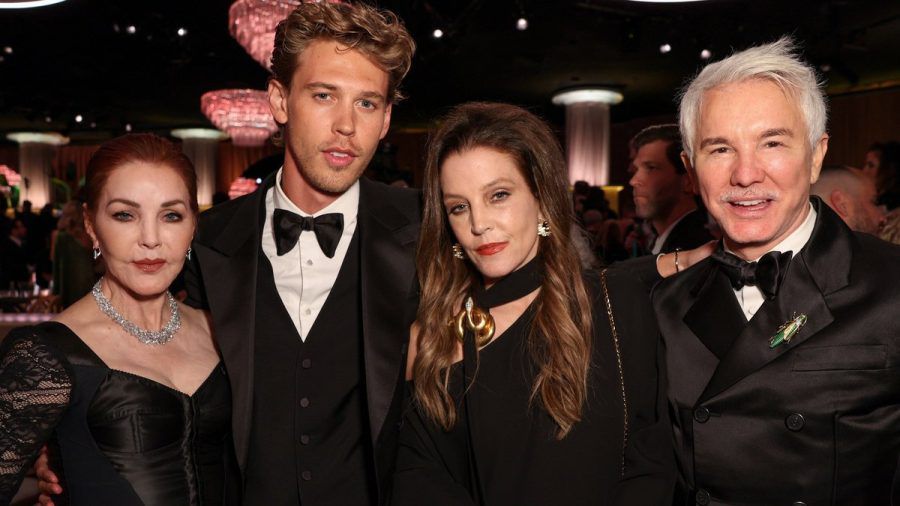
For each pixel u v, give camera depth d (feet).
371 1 12.87
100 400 5.20
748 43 28.99
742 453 5.27
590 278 5.79
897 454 4.99
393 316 6.17
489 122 5.48
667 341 5.79
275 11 16.96
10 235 26.40
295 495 6.27
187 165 5.65
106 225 5.37
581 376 5.24
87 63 34.32
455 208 5.56
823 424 5.04
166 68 35.19
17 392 4.94
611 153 49.32
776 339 5.17
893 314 4.99
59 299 16.20
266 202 7.00
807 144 5.17
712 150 5.29
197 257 6.31
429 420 5.63
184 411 5.55
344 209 6.74
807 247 5.35
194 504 5.52
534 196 5.59
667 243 11.72
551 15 26.96
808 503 5.06
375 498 6.26
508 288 5.66
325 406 6.35
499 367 5.47
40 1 9.07
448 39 26.78
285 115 6.47
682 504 5.69
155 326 5.78
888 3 25.41
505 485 5.27
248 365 5.94
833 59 31.22
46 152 57.41
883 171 14.23
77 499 5.20
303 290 6.59
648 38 30.07
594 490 5.17
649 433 5.42
